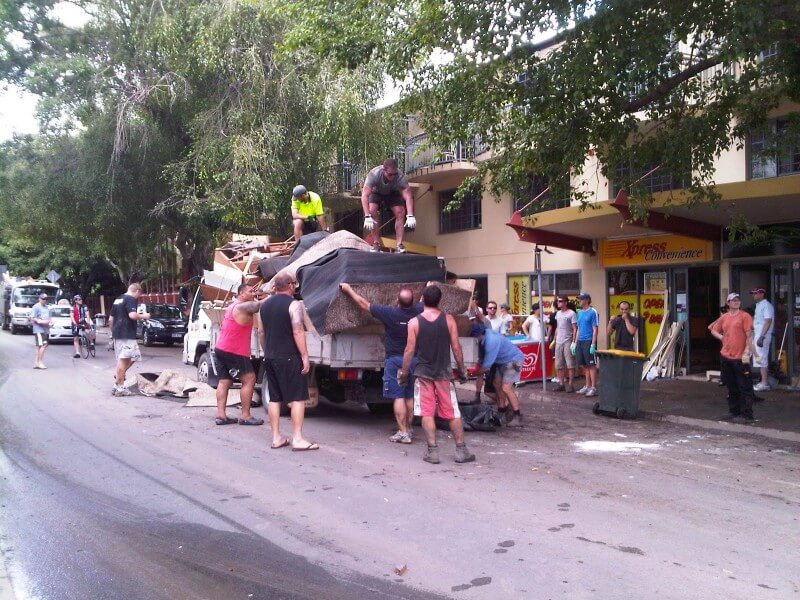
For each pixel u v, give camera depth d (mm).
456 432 7977
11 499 6523
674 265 15758
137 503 6406
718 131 11961
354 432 9820
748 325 10352
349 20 11992
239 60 19688
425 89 12469
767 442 9344
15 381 15461
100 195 23078
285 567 4941
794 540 5469
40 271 45156
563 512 6109
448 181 21750
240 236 14305
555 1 10055
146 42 20797
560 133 11266
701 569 4871
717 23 9977
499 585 4605
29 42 22859
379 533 5586
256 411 11461
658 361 15539
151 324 27250
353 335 9508
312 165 20266
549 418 11258
